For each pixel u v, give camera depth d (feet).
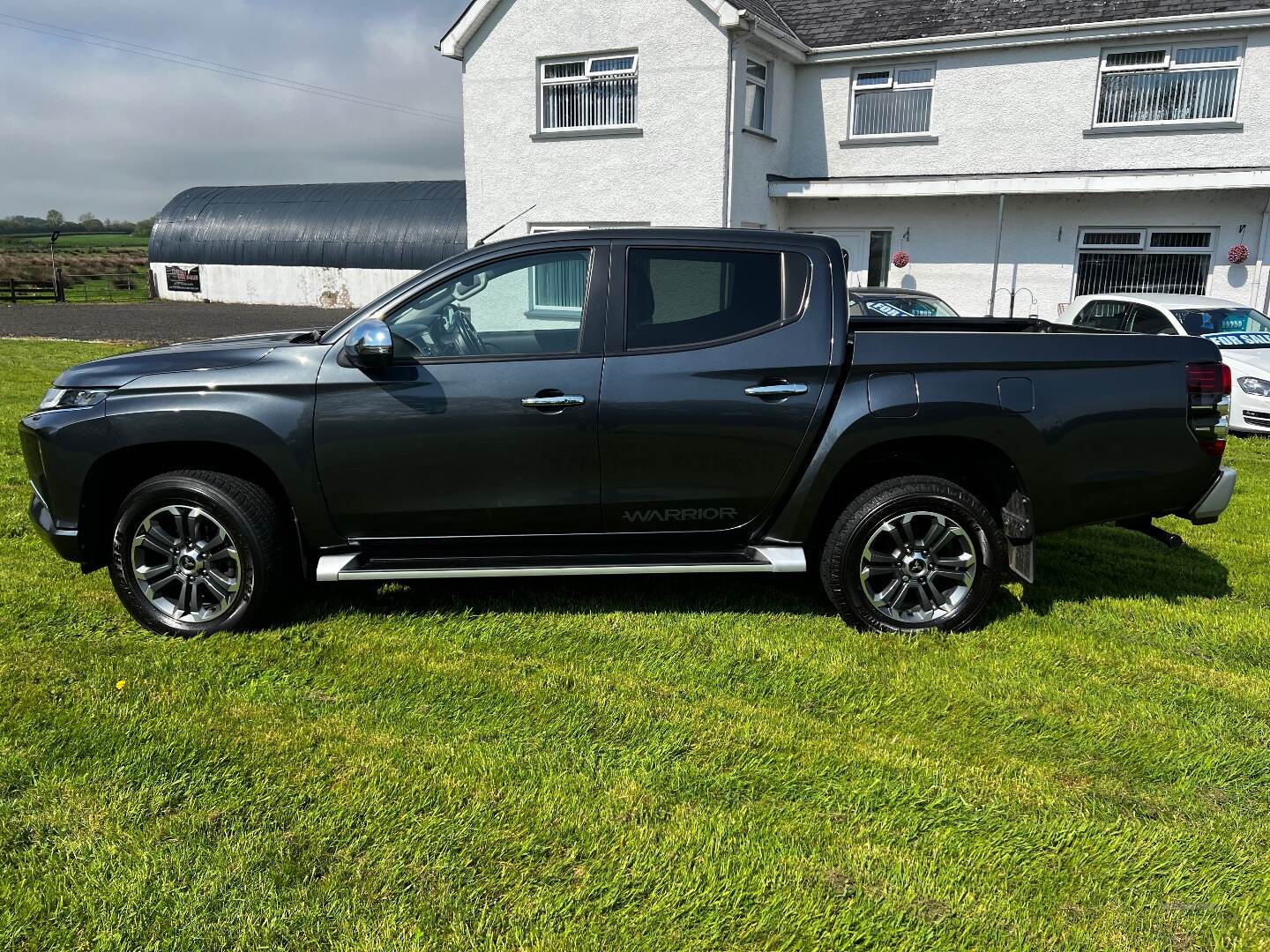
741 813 9.45
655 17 51.13
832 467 13.47
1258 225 48.49
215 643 13.26
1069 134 51.72
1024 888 8.45
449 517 13.55
